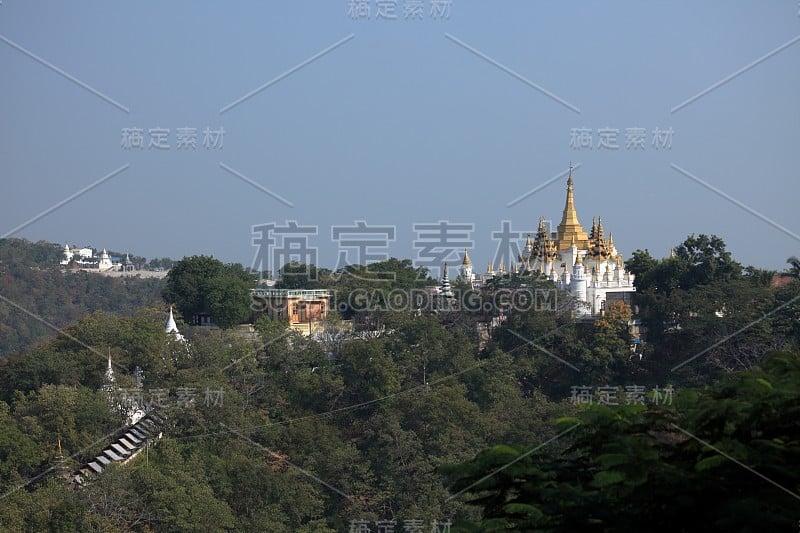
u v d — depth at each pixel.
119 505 138.38
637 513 49.50
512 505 50.81
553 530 50.38
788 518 46.53
